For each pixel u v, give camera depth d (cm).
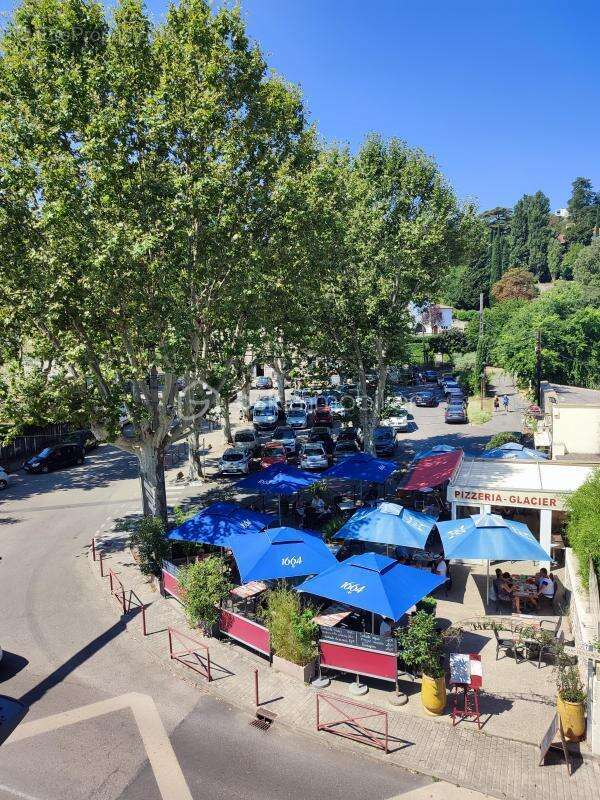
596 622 1177
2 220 1711
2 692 1272
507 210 15438
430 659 1177
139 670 1365
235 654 1435
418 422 4959
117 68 1730
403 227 2998
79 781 996
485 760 1039
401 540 1689
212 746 1093
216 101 1905
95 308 1850
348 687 1278
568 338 4822
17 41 1792
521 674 1316
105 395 2000
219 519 1773
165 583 1764
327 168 2106
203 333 2145
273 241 2106
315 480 2303
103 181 1691
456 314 10844
